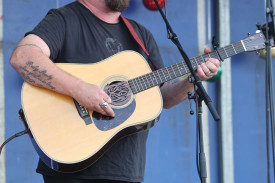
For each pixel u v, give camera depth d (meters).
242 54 9.48
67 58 5.48
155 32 9.02
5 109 7.94
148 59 6.05
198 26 9.30
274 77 9.44
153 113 5.39
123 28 5.81
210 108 4.60
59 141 5.05
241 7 9.55
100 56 5.55
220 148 9.28
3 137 7.89
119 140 5.30
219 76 9.34
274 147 5.09
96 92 5.09
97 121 5.20
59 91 5.14
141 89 5.48
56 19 5.46
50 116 5.13
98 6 5.64
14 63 5.15
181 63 5.58
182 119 9.03
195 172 9.05
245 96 9.47
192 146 9.05
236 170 9.34
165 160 8.91
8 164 7.92
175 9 9.20
